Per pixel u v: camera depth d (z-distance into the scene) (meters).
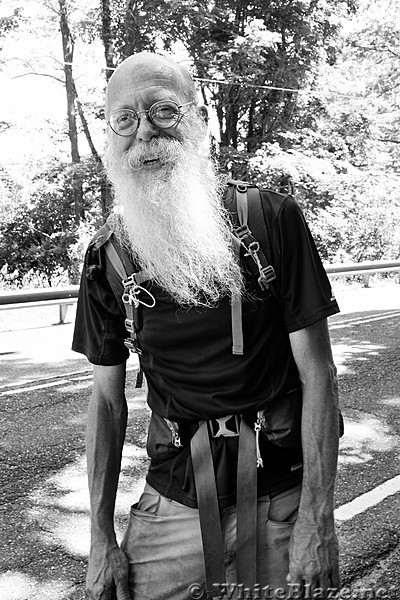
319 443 1.84
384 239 24.36
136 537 2.04
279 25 24.30
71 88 25.72
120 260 1.93
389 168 29.62
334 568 1.85
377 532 3.97
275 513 1.89
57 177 25.66
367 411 6.20
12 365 7.94
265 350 1.86
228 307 1.83
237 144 25.56
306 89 24.55
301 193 23.20
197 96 1.96
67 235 24.81
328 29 25.25
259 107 25.31
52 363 8.02
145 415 6.04
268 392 1.87
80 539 3.89
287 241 1.83
